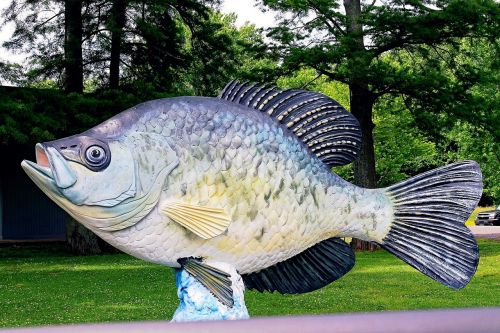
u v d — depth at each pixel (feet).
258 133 13.78
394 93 60.13
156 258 13.85
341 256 14.82
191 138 13.43
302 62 57.41
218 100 13.91
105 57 62.28
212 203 13.48
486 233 91.66
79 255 61.67
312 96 14.42
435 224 14.52
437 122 59.47
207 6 65.26
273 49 59.36
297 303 34.99
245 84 14.30
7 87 56.08
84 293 38.70
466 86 59.26
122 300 36.14
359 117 60.54
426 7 56.03
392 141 89.86
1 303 35.40
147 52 63.87
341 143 14.65
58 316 31.45
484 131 60.80
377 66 55.57
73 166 12.90
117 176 13.03
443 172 14.62
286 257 14.48
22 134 51.80
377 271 48.01
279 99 14.29
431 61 60.75
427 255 14.48
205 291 14.06
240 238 13.75
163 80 64.75
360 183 60.80
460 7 53.67
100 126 13.32
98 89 60.18
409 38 58.13
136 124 13.33
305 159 14.15
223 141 13.56
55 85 61.98
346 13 60.85
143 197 13.20
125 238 13.53
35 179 13.15
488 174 106.83
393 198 14.67
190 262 13.88
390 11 55.57
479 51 69.62
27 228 74.59
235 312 13.93
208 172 13.44
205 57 65.21
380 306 34.22
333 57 55.26
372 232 14.65
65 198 13.05
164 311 32.60
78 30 59.82
